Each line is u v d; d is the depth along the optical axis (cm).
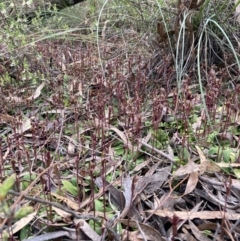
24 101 211
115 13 305
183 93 200
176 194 140
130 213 128
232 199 136
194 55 232
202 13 234
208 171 147
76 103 194
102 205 134
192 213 128
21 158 162
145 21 264
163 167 155
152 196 138
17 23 246
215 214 127
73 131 184
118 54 260
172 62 235
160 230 124
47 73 233
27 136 181
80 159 162
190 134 175
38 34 290
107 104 202
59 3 336
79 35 283
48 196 132
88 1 353
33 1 307
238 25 252
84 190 140
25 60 229
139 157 163
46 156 147
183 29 215
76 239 113
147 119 190
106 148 164
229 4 254
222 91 208
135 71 234
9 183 69
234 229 120
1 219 122
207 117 178
